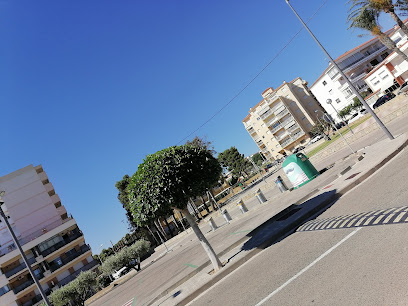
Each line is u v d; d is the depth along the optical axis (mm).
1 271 36312
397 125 17625
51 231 40000
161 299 8820
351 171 11141
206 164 8141
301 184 14945
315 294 3848
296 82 79812
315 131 53125
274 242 7680
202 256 12492
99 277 37062
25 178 44250
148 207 7543
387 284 3193
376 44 60062
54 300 23938
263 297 4645
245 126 87000
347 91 56969
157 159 7770
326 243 5363
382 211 5309
